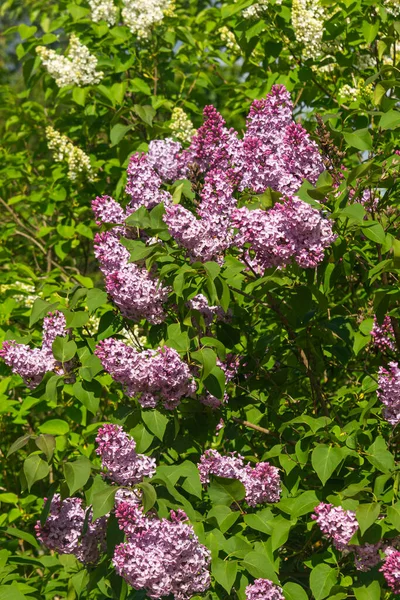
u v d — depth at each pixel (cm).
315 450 200
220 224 204
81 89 296
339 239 208
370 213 223
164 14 314
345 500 195
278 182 210
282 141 215
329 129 220
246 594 195
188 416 221
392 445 219
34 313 209
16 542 255
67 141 312
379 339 219
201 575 192
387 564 188
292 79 279
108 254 206
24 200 327
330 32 265
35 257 334
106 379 250
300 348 227
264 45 282
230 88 307
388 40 243
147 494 188
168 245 212
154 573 186
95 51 311
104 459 193
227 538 206
